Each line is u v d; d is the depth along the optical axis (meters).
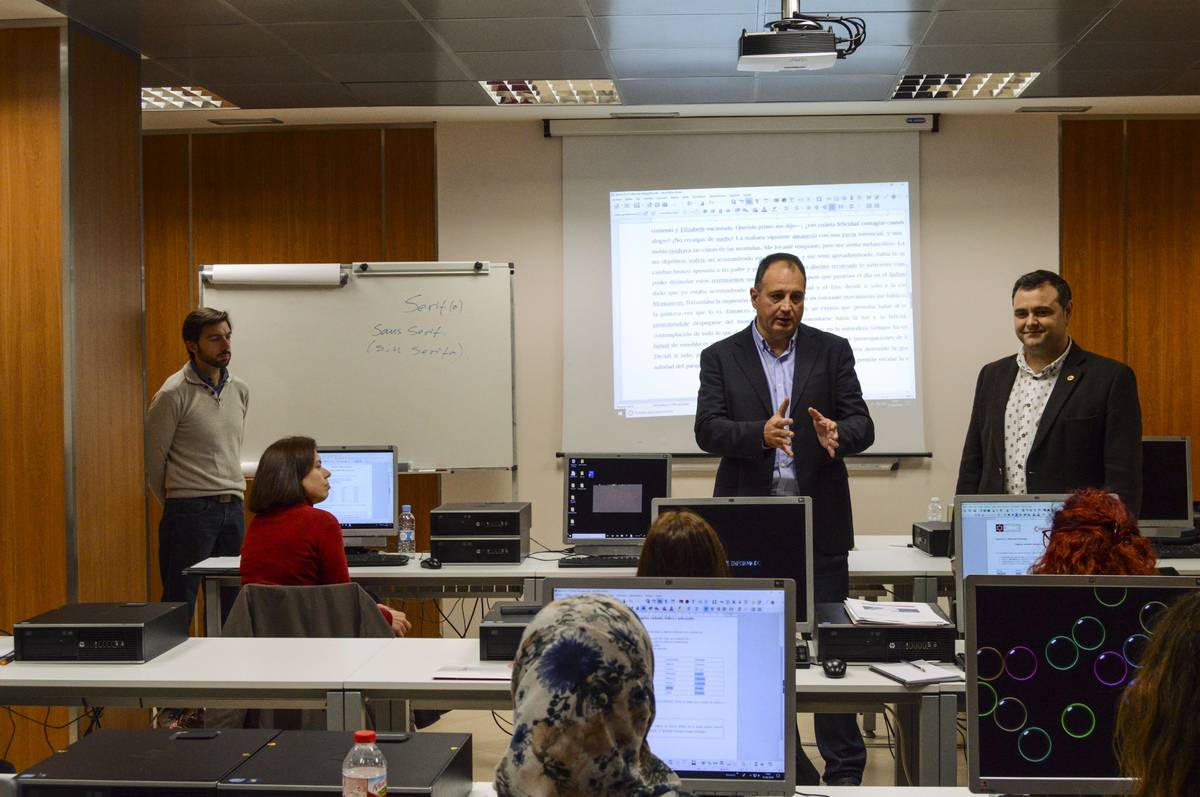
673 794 1.14
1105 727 1.84
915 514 6.25
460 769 1.87
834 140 6.27
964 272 6.26
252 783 1.70
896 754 3.33
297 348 6.09
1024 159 6.24
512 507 4.58
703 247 6.32
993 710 1.86
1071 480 3.55
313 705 2.61
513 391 6.06
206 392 4.92
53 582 4.18
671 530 2.23
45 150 4.17
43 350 4.18
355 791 1.64
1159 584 1.85
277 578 3.44
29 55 4.18
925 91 5.77
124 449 4.54
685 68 5.11
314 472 3.65
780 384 3.63
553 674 1.10
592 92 5.88
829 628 2.72
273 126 6.41
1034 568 2.05
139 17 4.17
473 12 4.20
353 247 6.44
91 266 4.31
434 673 2.63
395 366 6.09
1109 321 6.25
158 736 1.94
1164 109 6.11
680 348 6.35
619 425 6.35
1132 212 6.23
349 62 4.91
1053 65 5.05
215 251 6.48
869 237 6.26
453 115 6.23
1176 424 6.24
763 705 1.96
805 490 3.50
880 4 4.13
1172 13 4.23
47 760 1.81
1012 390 3.75
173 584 4.84
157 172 6.48
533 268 6.39
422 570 4.36
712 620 1.98
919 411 6.23
